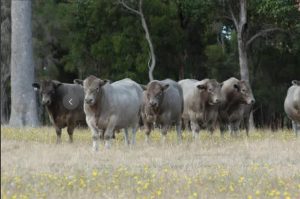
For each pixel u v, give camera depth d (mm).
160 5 88375
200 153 37125
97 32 91250
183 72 92812
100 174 29516
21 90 70062
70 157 34938
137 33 89188
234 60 94938
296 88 54344
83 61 92562
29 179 28188
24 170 30531
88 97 37531
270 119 95250
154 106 43344
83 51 92062
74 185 26906
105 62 91688
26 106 70188
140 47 89250
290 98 54531
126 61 88000
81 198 24781
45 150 37875
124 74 87375
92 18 89125
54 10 91000
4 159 33688
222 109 50562
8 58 90312
